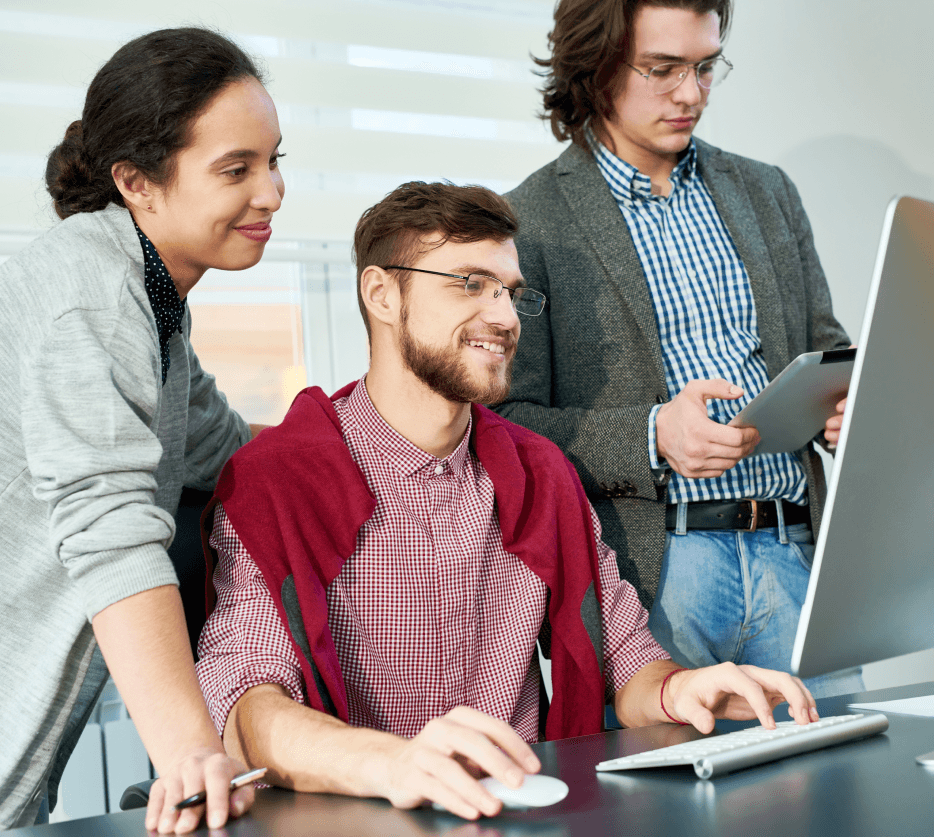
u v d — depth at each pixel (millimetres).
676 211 1599
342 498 1142
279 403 1958
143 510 892
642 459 1407
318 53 1952
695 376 1512
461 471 1253
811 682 1500
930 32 2404
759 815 664
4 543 970
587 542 1297
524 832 664
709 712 982
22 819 985
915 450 754
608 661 1268
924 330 729
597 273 1524
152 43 1042
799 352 1619
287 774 857
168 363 1157
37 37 1706
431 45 2002
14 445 968
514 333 1205
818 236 2307
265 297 1950
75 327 945
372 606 1148
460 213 1176
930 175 2396
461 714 781
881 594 779
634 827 656
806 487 1534
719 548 1465
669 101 1507
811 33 2311
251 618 1062
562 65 1587
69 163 1104
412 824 701
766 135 2271
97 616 854
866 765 776
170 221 1067
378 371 1224
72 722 1157
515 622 1231
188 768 750
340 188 1994
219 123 1031
